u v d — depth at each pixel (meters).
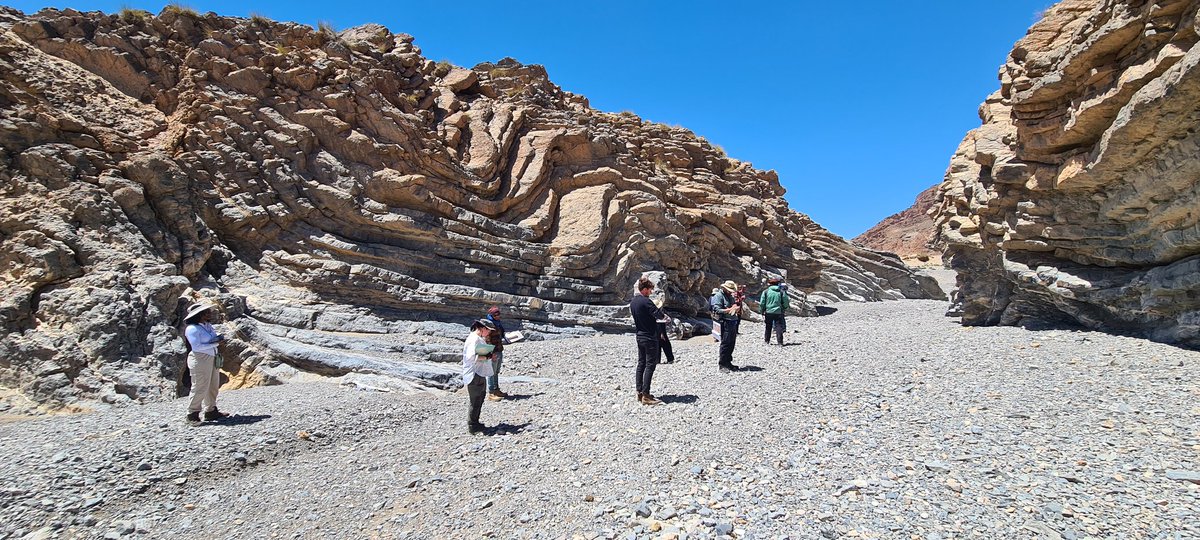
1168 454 5.94
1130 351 10.26
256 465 7.50
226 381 12.59
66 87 15.33
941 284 41.66
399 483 6.70
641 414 8.74
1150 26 9.09
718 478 6.12
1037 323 14.17
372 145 17.95
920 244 83.38
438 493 6.34
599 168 22.50
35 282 11.79
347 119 18.20
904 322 19.55
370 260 16.52
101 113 15.51
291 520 5.89
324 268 15.71
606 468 6.63
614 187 22.16
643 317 9.46
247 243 16.12
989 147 14.22
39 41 16.47
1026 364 10.20
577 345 16.16
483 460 7.25
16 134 13.45
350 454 7.87
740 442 7.17
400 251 16.91
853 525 4.91
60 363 10.94
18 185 13.02
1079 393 8.27
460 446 7.87
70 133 14.46
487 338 8.55
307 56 18.83
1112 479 5.49
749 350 14.55
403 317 16.05
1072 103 11.10
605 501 5.76
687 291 22.80
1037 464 5.93
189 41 18.03
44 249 12.12
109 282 12.16
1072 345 11.37
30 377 10.73
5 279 11.89
